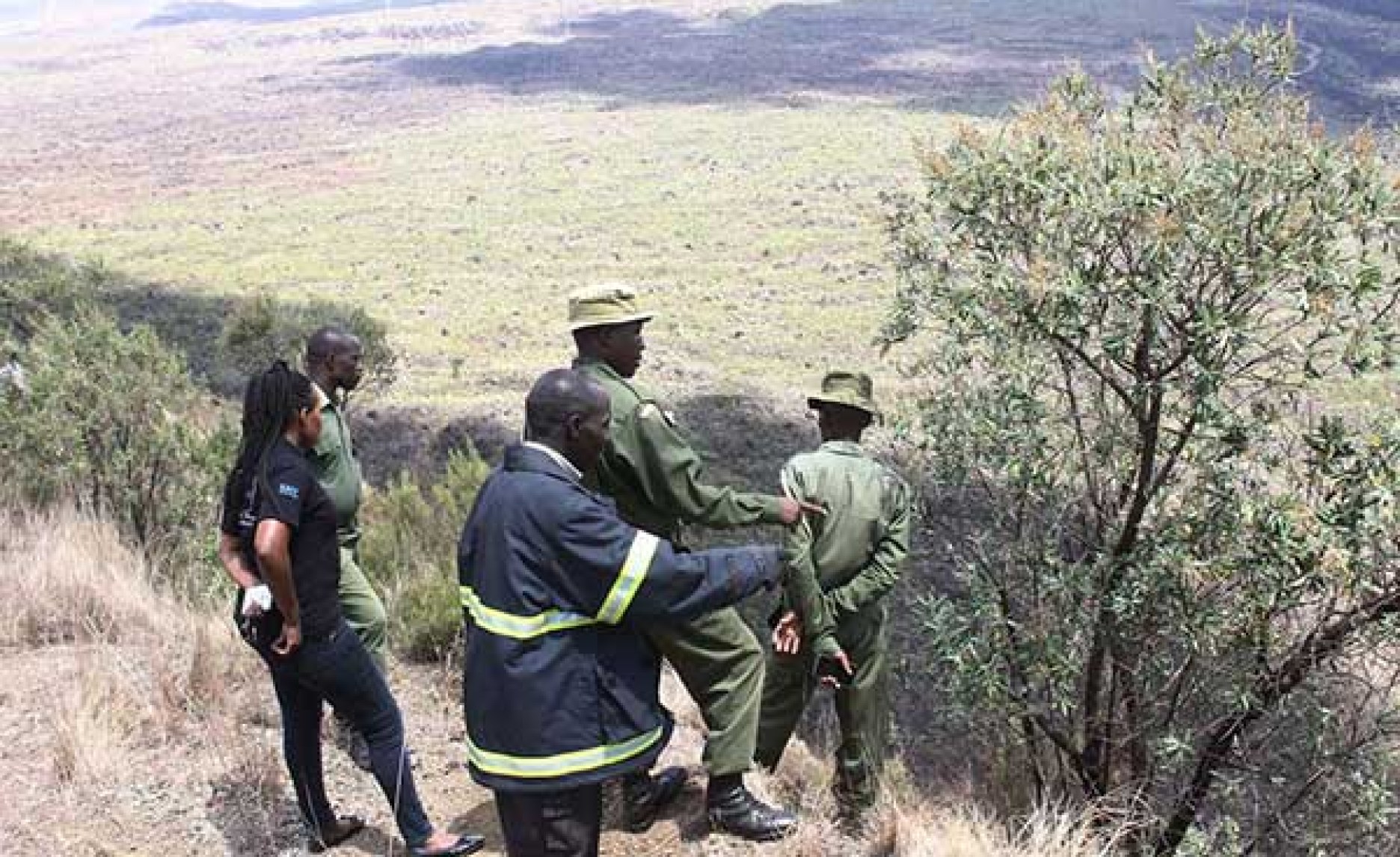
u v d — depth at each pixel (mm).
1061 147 5426
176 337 18906
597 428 3637
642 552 3467
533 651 3490
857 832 4957
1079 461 5914
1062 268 5293
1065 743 6023
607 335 4277
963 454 5930
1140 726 5965
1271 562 5340
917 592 9180
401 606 7035
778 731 5277
